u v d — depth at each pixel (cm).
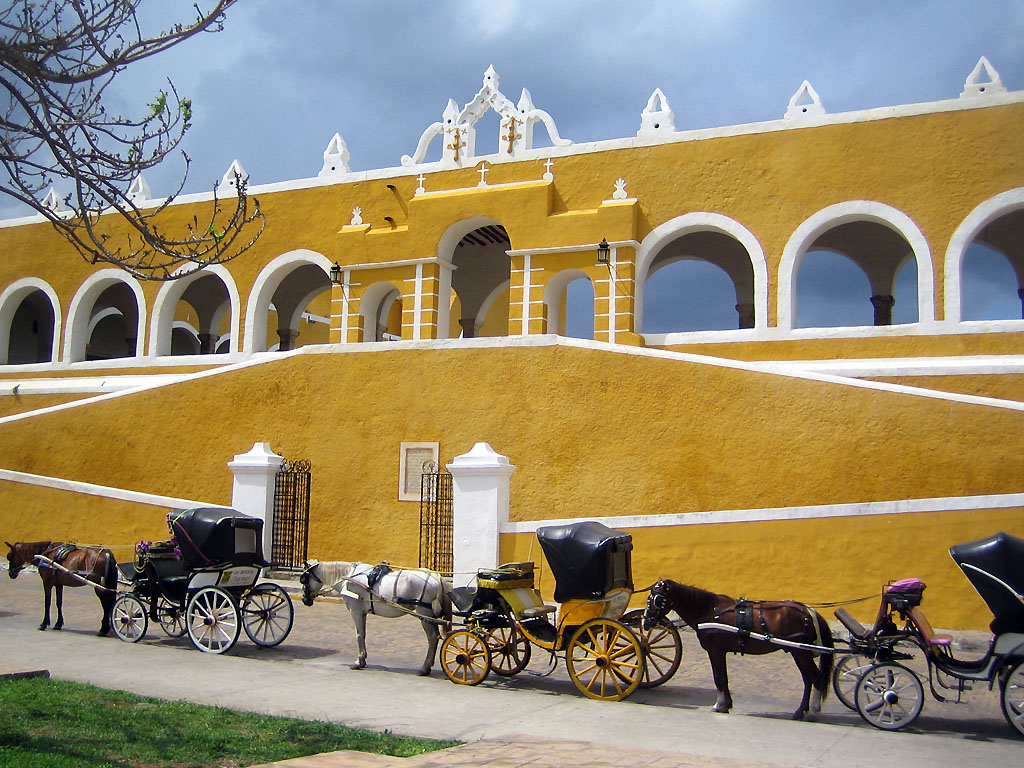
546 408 1537
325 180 2291
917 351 1702
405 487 1619
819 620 913
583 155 2034
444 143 2181
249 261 2350
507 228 2062
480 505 1413
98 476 1906
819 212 1814
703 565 1325
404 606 1083
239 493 1680
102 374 2466
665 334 1900
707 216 1902
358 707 912
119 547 1783
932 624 1194
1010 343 1639
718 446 1408
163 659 1125
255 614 1212
